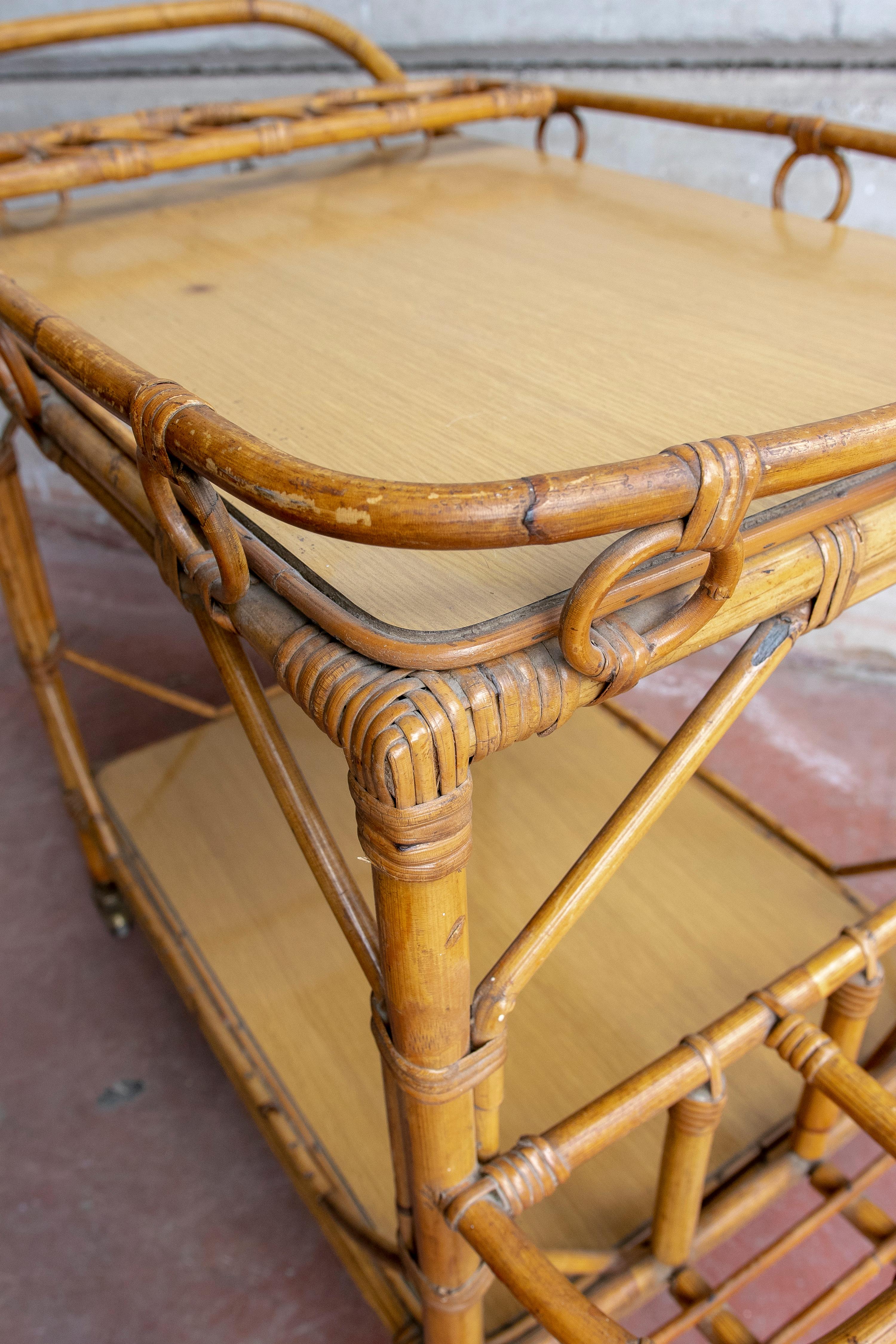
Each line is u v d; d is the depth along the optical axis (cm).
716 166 125
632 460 40
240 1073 83
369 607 36
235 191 91
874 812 125
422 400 49
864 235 73
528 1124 77
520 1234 47
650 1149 77
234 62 148
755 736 138
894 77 110
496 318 60
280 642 37
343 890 46
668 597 39
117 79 157
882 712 141
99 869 112
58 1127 99
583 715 121
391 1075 47
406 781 33
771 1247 68
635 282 65
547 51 128
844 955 59
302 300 64
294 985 91
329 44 132
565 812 107
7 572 93
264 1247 89
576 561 39
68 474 65
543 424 46
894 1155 52
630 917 95
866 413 36
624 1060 82
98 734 147
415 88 96
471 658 34
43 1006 110
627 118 127
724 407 47
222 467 32
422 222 79
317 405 49
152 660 161
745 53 116
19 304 47
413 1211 52
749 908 95
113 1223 91
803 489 42
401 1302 69
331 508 30
